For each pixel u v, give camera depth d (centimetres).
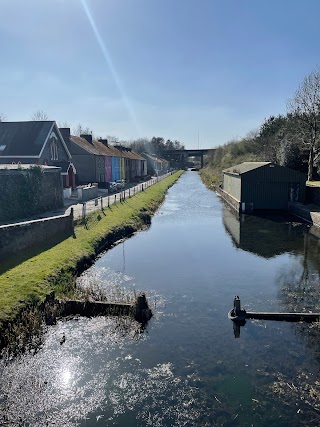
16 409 721
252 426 679
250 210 3197
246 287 1382
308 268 1609
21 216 2138
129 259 1744
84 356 895
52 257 1480
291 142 4578
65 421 692
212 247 1988
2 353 890
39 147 3106
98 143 5434
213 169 8319
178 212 3241
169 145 15088
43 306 1102
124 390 774
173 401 743
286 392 765
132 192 4019
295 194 3244
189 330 1030
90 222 2177
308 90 4150
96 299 1195
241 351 920
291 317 1089
